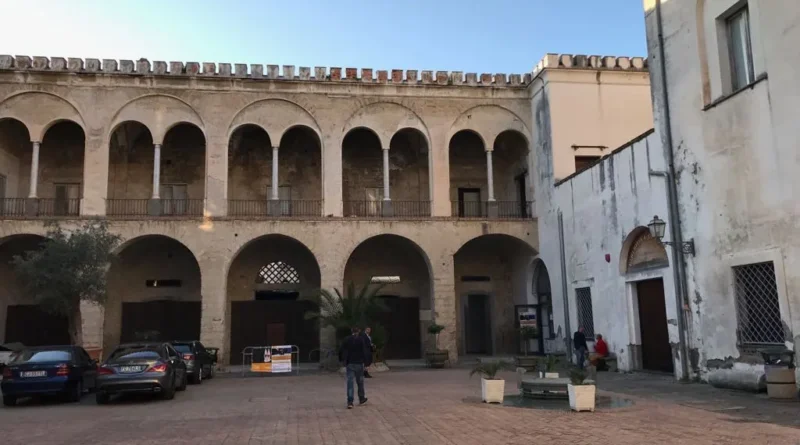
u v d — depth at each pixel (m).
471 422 10.62
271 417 12.08
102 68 26.64
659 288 18.97
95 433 10.55
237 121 27.41
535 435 9.27
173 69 27.08
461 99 28.95
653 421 10.41
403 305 31.09
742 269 14.98
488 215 28.50
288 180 30.84
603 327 21.77
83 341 24.62
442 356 25.48
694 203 16.55
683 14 17.09
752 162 14.40
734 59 15.76
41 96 26.34
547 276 27.94
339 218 26.91
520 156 30.48
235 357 29.05
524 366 22.56
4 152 27.50
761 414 11.05
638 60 27.91
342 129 27.92
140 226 25.75
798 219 13.00
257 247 30.31
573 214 24.42
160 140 26.75
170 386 15.62
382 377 21.30
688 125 16.80
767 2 13.95
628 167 20.03
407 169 31.77
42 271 20.52
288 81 27.77
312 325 29.94
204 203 26.66
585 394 11.61
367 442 9.15
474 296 32.34
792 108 13.20
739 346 14.88
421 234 27.47
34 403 15.70
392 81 28.44
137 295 29.42
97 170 26.05
